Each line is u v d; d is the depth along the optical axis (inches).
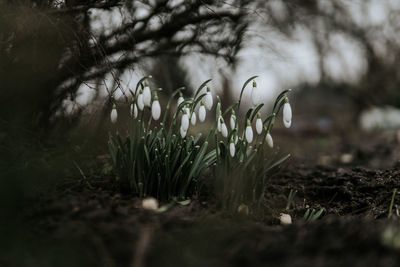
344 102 503.2
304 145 267.6
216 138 87.1
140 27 123.1
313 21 182.2
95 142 124.4
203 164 93.1
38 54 103.2
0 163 92.4
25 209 72.2
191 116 88.0
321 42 241.3
